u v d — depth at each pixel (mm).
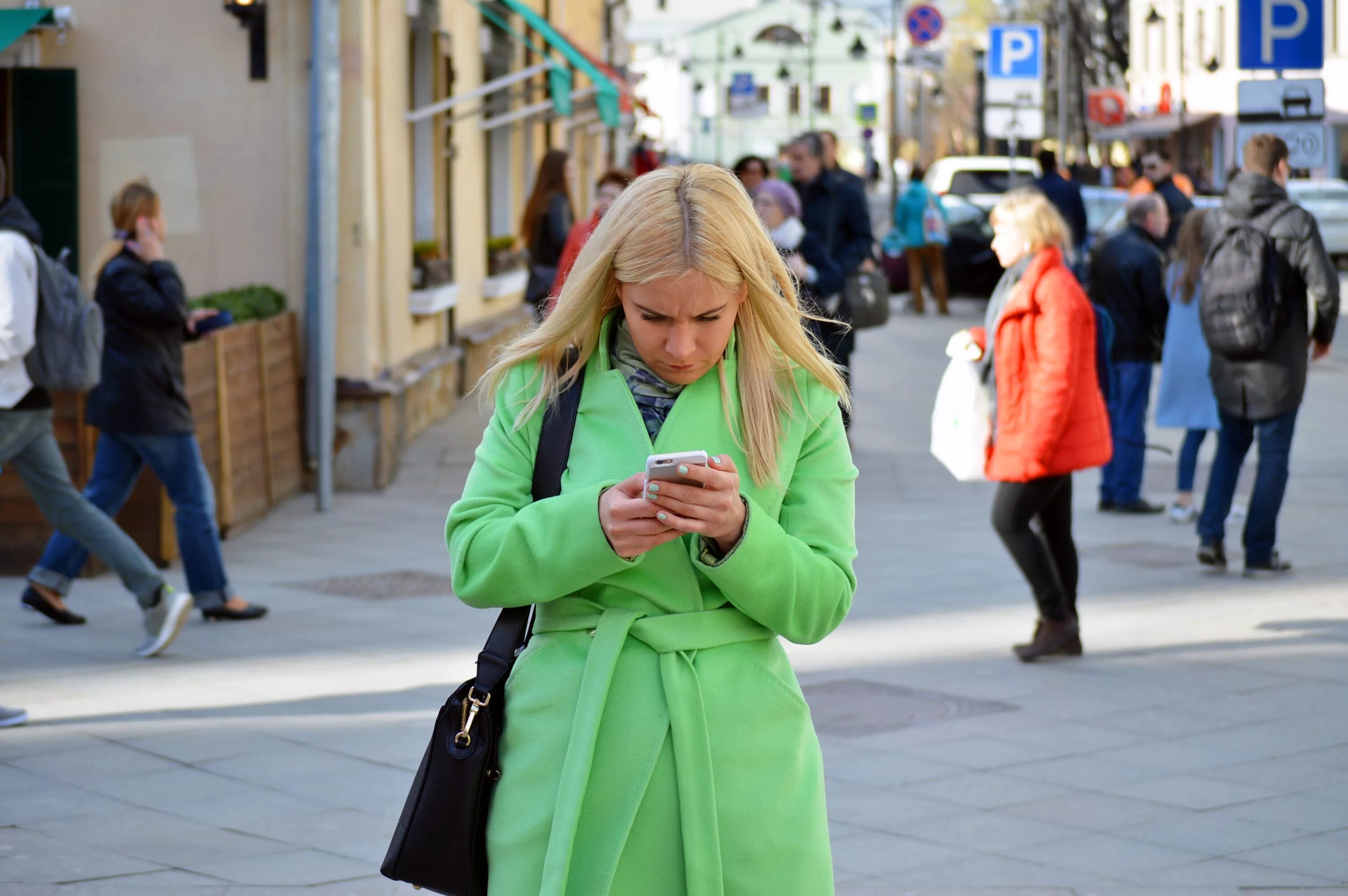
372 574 11477
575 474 3311
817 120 136625
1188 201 18438
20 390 8508
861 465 15961
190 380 11859
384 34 15555
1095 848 6070
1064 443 8648
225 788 6742
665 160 47469
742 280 3207
